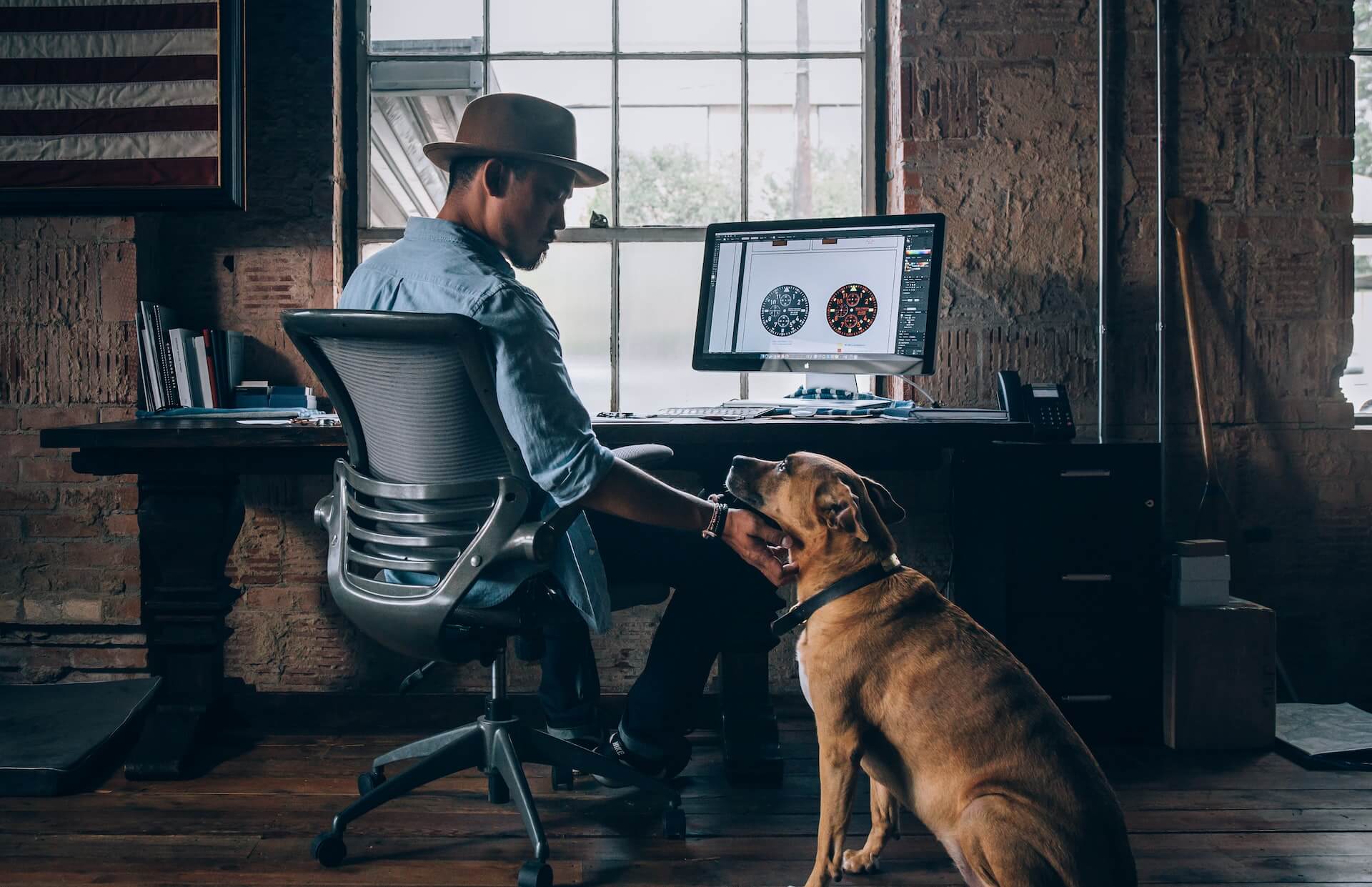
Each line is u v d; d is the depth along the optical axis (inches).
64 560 105.1
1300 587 110.9
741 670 94.6
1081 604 93.7
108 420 103.9
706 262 103.0
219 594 93.4
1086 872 52.5
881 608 61.9
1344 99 108.9
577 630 89.0
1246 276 109.7
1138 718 94.9
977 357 110.2
